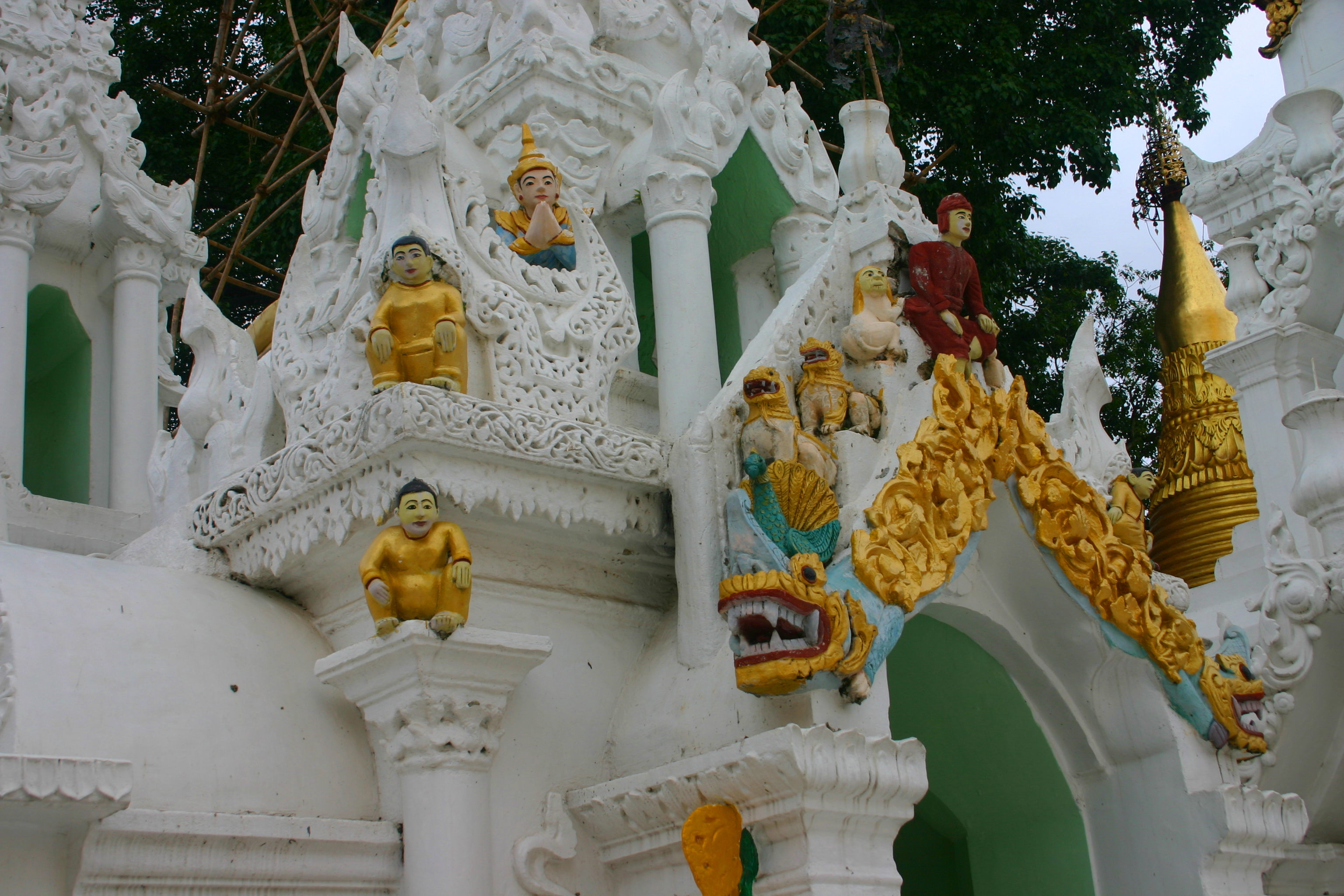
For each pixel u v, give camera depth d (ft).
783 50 57.41
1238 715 25.23
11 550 21.72
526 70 28.50
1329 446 28.84
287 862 19.27
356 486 21.31
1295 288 35.73
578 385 23.65
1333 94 34.58
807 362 23.48
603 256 25.17
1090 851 25.22
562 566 23.15
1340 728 27.84
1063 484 24.11
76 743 18.94
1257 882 24.72
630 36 30.76
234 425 27.04
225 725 20.40
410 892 19.93
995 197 62.28
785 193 29.07
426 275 21.65
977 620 24.07
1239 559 38.58
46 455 43.42
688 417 25.08
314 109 61.72
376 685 20.48
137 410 41.22
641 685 23.12
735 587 19.33
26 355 40.37
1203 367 44.68
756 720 20.58
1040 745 25.48
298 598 23.85
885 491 21.50
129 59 65.98
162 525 25.52
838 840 19.38
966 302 25.07
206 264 54.60
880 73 43.57
